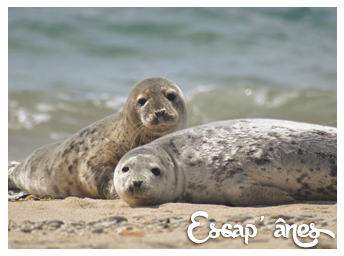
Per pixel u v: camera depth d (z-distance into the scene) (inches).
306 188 869.2
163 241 645.9
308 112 2315.5
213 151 905.5
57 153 1175.6
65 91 2477.9
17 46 3070.9
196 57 3078.2
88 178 1093.8
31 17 3321.9
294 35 3435.0
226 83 2650.1
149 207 858.1
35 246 633.0
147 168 884.6
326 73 2844.5
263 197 848.9
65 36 3216.0
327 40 3403.1
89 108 2332.7
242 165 879.1
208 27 3437.5
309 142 874.8
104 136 1135.6
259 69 2869.1
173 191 906.1
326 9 3695.9
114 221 744.3
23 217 796.6
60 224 732.0
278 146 878.4
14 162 1347.2
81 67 2876.5
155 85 1117.7
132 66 2923.2
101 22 3368.6
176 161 920.3
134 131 1103.6
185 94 2498.8
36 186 1197.1
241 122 945.5
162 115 1050.1
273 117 2320.4
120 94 2493.8
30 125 2110.0
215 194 888.3
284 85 2640.3
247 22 3548.2
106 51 3117.6
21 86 2497.5
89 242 647.1
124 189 876.0
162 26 3385.8
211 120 2330.2
